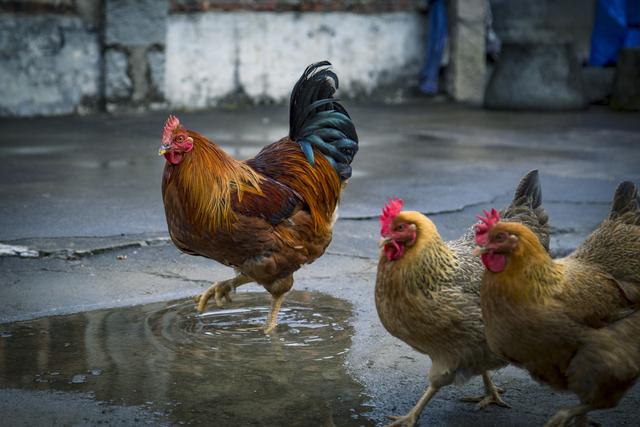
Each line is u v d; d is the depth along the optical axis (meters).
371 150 13.57
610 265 4.21
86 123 16.09
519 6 22.39
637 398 4.87
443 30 20.05
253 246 5.83
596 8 20.59
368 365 5.31
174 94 18.27
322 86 6.71
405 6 20.27
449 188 10.62
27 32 16.34
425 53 20.53
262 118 17.19
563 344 4.01
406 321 4.32
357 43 20.02
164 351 5.48
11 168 11.56
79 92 17.19
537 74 18.70
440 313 4.25
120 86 17.50
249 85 19.03
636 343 4.09
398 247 4.25
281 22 19.05
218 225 5.74
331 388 4.95
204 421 4.48
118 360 5.31
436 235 4.31
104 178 11.00
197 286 6.89
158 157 12.68
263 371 5.18
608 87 20.09
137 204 9.51
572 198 10.09
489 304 4.04
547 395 4.94
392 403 4.77
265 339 5.74
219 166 5.80
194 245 5.96
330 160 6.55
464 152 13.42
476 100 20.88
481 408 4.74
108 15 17.02
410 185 10.80
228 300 6.17
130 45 17.38
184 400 4.73
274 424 4.46
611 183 10.93
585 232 8.56
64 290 6.65
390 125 16.56
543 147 13.91
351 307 6.43
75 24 16.88
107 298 6.52
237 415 4.56
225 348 5.56
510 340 4.04
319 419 4.54
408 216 4.26
